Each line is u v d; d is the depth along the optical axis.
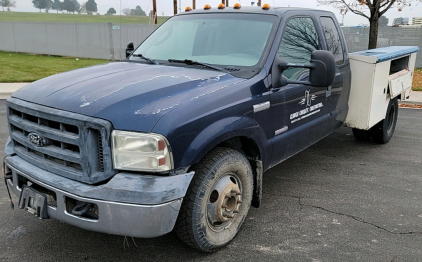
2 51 26.34
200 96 3.08
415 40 20.42
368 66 5.41
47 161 3.04
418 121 8.62
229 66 3.78
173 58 4.11
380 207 4.30
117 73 3.49
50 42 24.88
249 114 3.43
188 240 3.12
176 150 2.79
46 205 2.94
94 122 2.69
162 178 2.74
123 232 2.72
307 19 4.59
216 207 3.20
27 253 3.30
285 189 4.77
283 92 3.87
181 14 4.84
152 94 2.97
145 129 2.70
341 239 3.61
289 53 4.08
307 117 4.39
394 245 3.53
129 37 23.11
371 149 6.48
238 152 3.37
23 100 3.17
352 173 5.35
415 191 4.76
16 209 4.08
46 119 2.94
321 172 5.38
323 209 4.23
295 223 3.91
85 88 3.08
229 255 3.33
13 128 3.35
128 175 2.74
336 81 4.95
